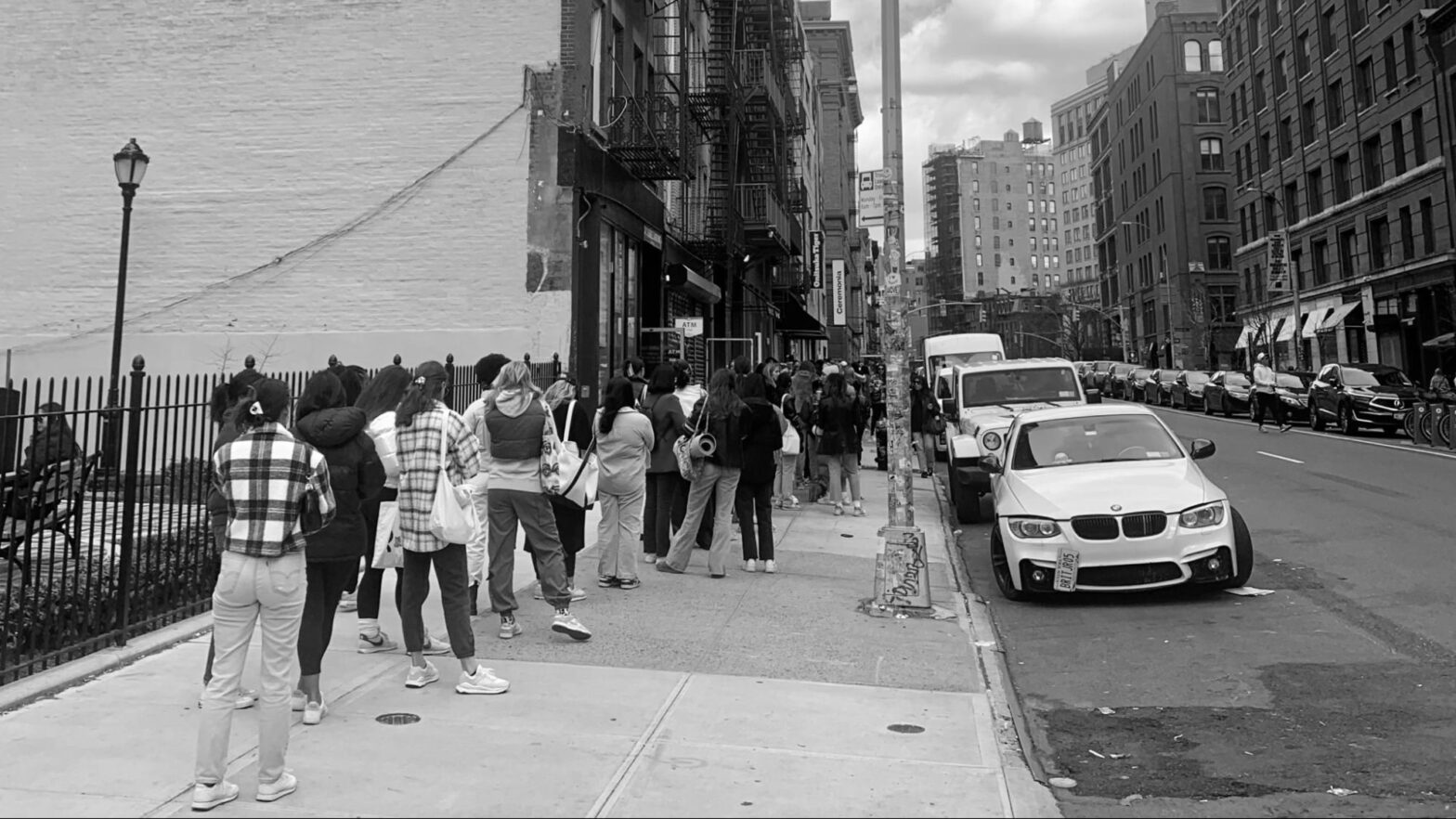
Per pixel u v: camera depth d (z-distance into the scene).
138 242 17.19
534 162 16.44
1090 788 4.41
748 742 4.73
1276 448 20.41
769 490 9.30
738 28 26.58
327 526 4.79
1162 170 70.25
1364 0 38.22
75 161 17.39
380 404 5.80
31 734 4.68
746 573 9.25
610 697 5.41
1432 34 32.66
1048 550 7.94
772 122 25.67
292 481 4.01
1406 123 35.22
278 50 17.14
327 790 4.03
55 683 5.41
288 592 3.98
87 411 6.30
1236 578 8.19
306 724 4.85
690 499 9.05
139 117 17.36
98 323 17.17
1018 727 5.21
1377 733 4.97
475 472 5.55
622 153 17.67
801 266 36.75
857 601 8.15
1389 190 36.25
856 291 75.75
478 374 7.29
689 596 8.16
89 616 6.21
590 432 8.42
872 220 8.30
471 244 16.52
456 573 5.45
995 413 13.88
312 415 4.86
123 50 17.47
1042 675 6.29
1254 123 49.97
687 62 21.20
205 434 7.62
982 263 162.88
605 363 17.31
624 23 18.55
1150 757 4.79
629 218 18.53
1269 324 46.88
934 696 5.59
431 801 3.93
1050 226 166.88
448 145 16.67
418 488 5.34
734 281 26.62
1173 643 6.87
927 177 174.50
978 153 166.62
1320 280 42.97
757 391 9.16
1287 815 4.02
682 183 22.12
